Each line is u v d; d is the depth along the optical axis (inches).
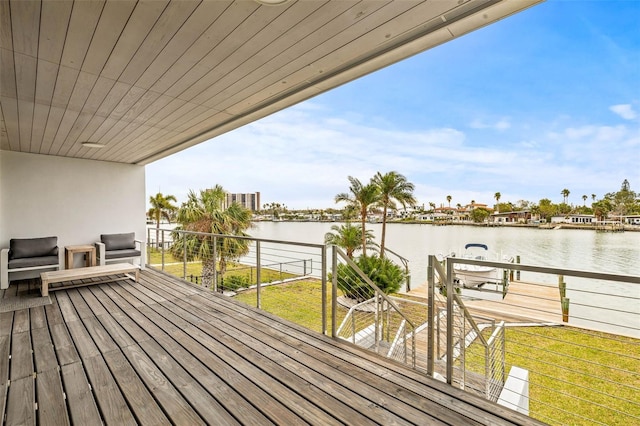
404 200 615.8
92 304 159.0
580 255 642.8
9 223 223.3
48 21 75.4
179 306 155.4
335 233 579.5
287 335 117.8
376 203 613.9
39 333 120.8
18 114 143.9
